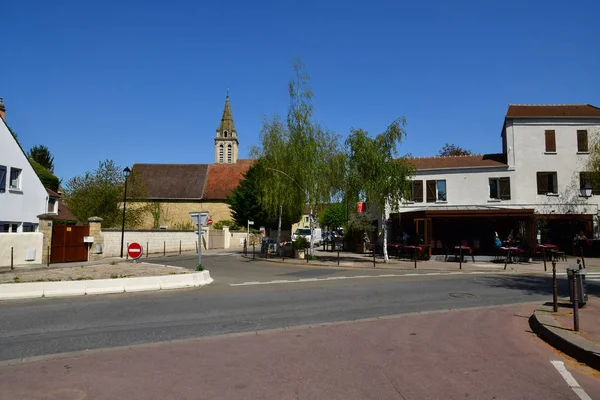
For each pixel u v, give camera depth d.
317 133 25.59
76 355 6.48
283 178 25.81
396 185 23.53
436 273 19.23
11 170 27.23
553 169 31.02
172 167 63.94
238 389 5.06
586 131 31.12
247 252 34.81
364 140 23.72
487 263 23.78
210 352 6.62
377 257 28.19
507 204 31.00
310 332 7.93
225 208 59.50
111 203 38.12
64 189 39.59
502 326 8.54
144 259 26.41
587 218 29.58
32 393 4.95
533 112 32.34
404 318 9.23
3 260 19.48
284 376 5.51
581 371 5.86
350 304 10.89
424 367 5.89
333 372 5.66
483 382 5.32
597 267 21.53
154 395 4.88
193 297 11.99
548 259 25.19
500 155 33.50
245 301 11.30
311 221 25.89
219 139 87.88
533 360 6.30
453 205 31.84
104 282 12.74
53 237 21.84
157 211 58.50
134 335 7.71
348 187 24.66
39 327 8.30
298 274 18.52
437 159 34.53
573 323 8.01
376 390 5.02
